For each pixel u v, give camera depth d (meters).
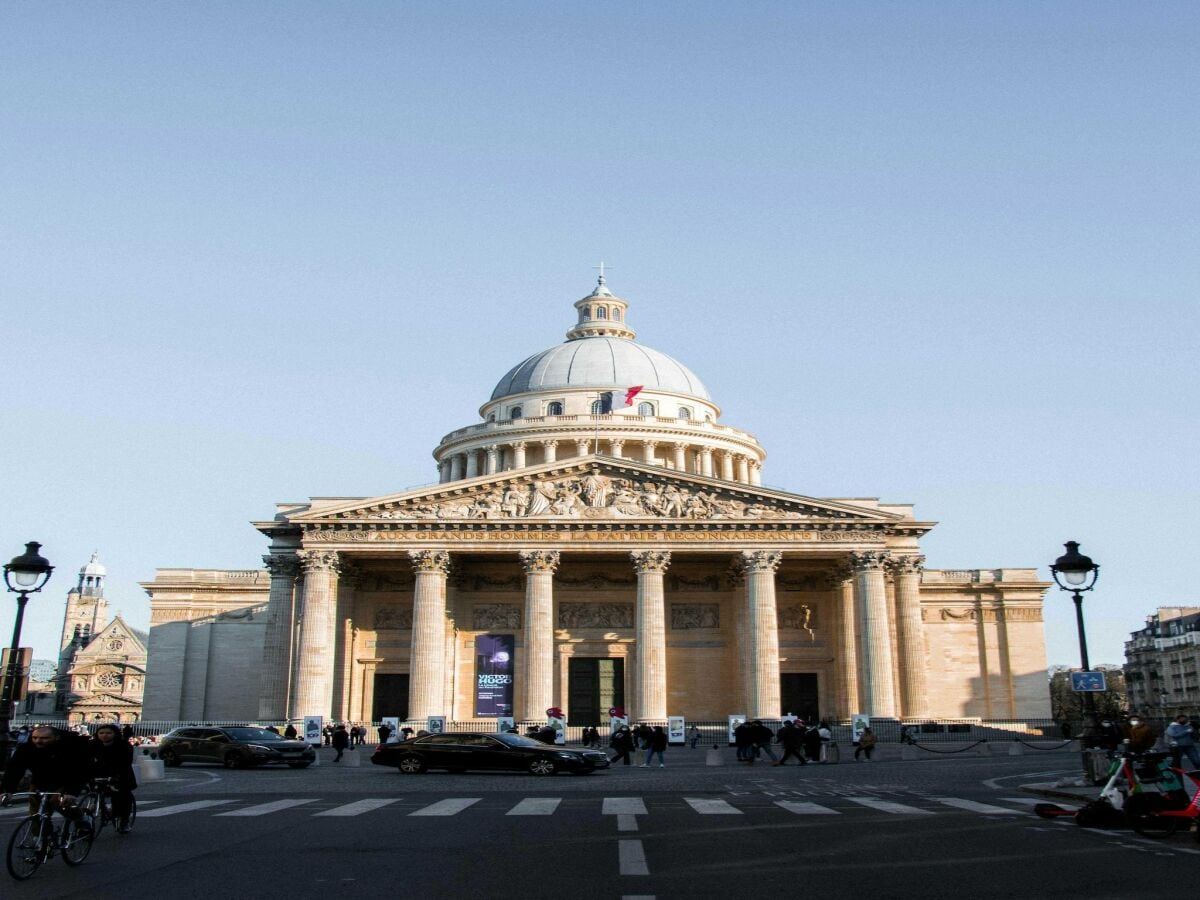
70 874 22.28
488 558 112.31
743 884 20.97
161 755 69.25
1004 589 129.25
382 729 94.31
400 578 116.44
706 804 38.53
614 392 152.75
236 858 24.50
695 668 114.62
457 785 51.25
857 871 22.55
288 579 109.44
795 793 44.25
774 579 107.19
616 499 106.12
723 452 151.12
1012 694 126.25
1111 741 42.59
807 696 114.50
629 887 20.61
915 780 52.53
